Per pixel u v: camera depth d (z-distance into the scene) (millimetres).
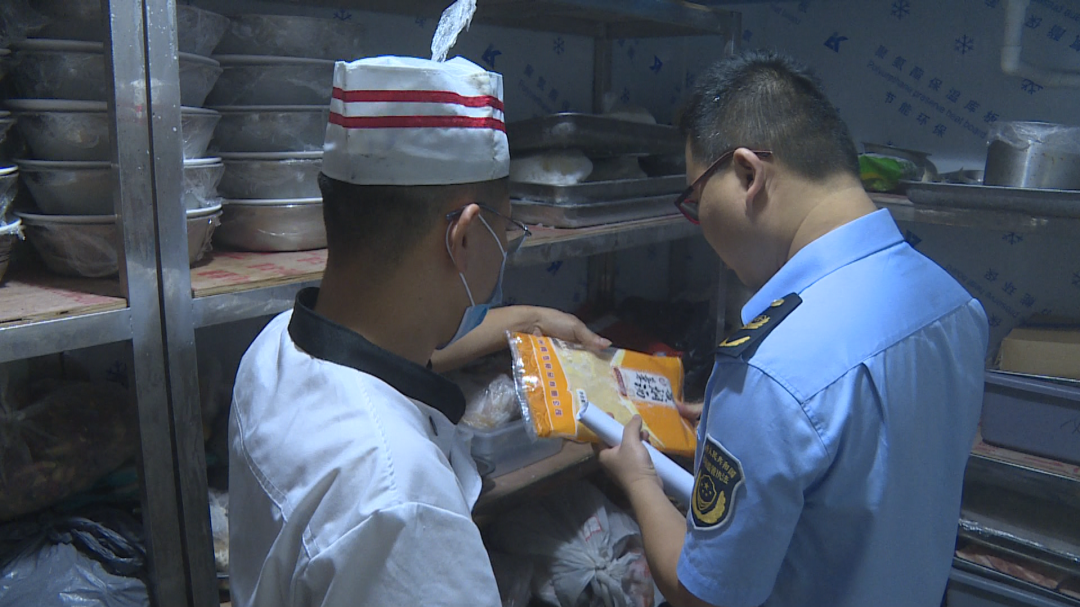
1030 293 2148
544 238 1637
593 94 2480
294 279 1187
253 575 786
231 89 1319
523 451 1704
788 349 850
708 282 2684
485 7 1867
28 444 1187
